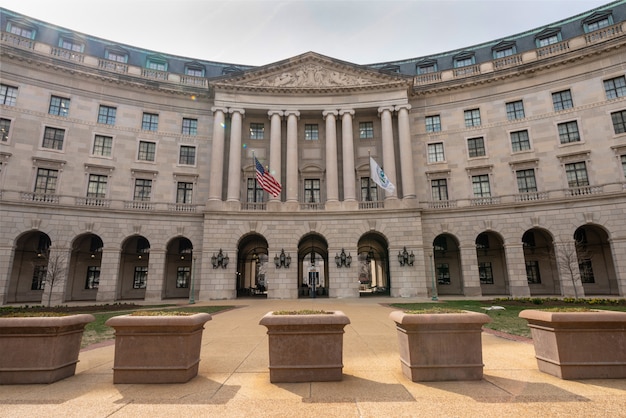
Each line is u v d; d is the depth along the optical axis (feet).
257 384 19.60
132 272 111.75
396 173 115.65
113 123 109.60
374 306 72.23
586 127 101.24
